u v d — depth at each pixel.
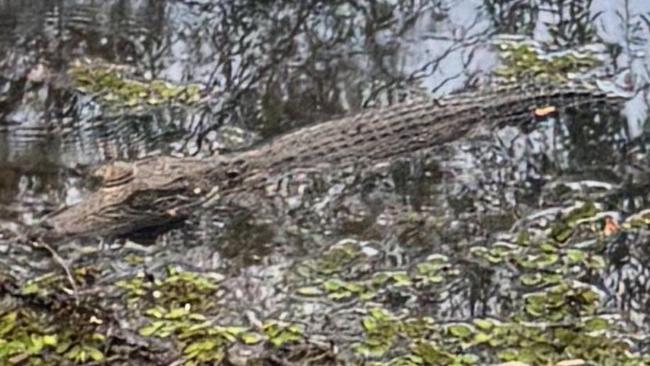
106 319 3.94
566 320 4.08
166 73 4.98
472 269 4.27
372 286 4.21
